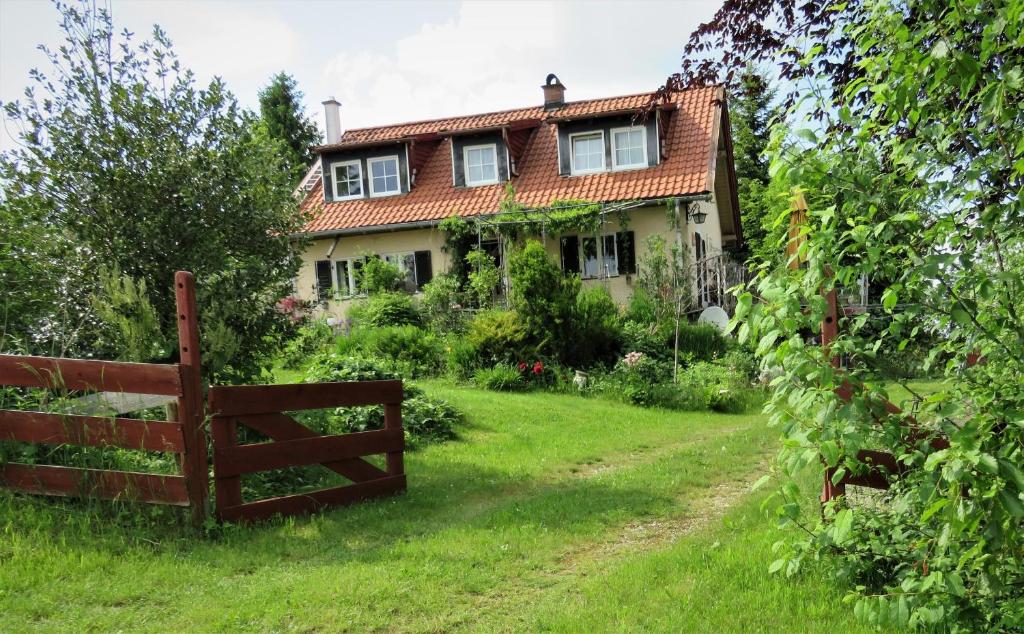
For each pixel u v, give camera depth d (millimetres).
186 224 7191
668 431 11359
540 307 16391
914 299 3676
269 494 6891
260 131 7996
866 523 4125
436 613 4246
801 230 3730
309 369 11609
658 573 4711
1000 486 3014
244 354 7680
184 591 4473
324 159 25562
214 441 5770
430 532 5863
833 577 4219
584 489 7199
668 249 21094
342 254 24734
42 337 6926
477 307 21469
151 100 7152
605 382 15500
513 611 4293
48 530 5051
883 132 3818
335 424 9531
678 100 24844
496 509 6559
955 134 3676
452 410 11117
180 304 5578
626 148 23094
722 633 3795
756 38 7367
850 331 3908
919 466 3768
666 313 18500
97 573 4566
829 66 6156
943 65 3244
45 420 5578
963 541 3494
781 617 3938
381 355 16688
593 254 22516
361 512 6398
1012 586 3373
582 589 4543
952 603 3416
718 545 5203
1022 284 3434
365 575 4766
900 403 3934
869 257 3561
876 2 3734
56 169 6777
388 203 24828
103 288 6742
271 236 7930
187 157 7270
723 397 14609
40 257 6816
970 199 3486
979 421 3197
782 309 3662
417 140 25172
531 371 15969
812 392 3564
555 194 22969
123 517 5504
